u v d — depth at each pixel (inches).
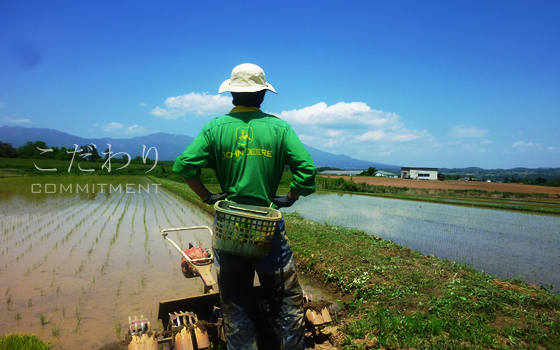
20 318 154.4
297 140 92.6
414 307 151.2
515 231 444.8
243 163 90.6
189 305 124.9
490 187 1696.6
